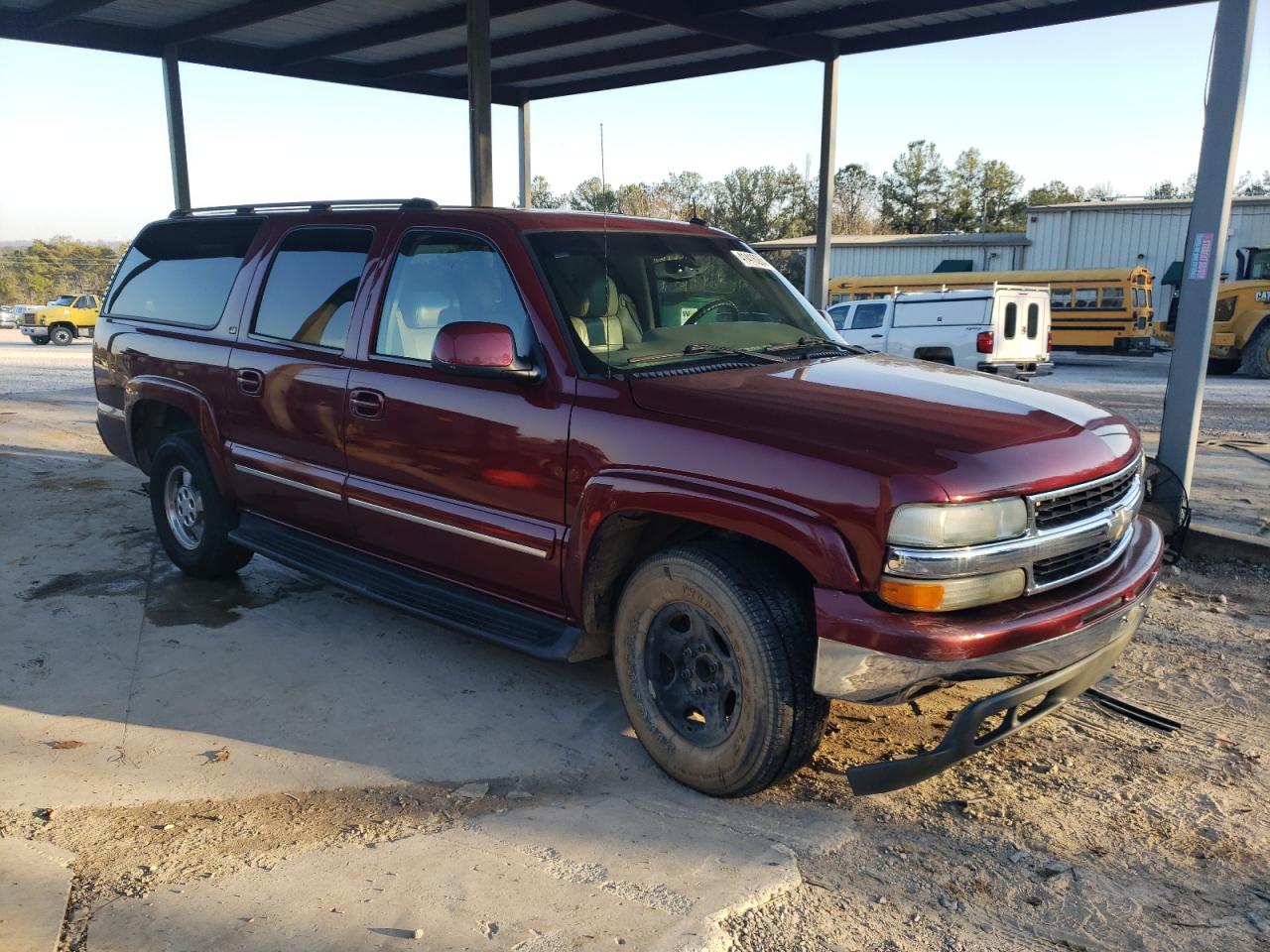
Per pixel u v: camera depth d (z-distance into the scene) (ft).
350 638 15.52
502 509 12.15
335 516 14.58
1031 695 9.67
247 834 10.03
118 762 11.51
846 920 8.71
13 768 11.30
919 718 12.81
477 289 12.72
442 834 10.05
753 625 9.80
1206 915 8.91
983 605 9.45
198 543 17.66
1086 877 9.46
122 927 8.46
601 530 11.05
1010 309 59.11
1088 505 10.30
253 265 16.28
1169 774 11.50
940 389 11.42
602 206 13.97
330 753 11.83
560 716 12.93
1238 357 68.44
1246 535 21.31
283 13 35.32
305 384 14.56
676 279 13.56
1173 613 17.02
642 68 44.83
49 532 21.30
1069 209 115.34
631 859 9.59
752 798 10.82
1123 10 32.35
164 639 15.31
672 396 10.82
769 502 9.63
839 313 66.59
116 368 19.04
